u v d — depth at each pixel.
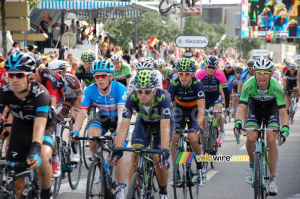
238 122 10.13
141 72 8.39
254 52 51.41
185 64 11.05
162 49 46.34
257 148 9.48
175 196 9.55
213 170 13.34
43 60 22.59
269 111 10.47
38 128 7.04
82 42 35.91
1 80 13.62
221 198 10.41
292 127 23.47
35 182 7.68
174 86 11.48
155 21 61.69
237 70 23.94
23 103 7.14
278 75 23.39
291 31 79.94
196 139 10.47
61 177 10.48
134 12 38.78
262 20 81.06
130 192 7.68
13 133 7.62
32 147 6.86
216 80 14.42
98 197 8.25
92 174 8.08
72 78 12.55
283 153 16.00
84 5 31.17
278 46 106.00
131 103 8.84
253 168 10.06
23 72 6.81
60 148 10.39
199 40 22.33
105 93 10.24
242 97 10.39
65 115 12.95
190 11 28.22
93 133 10.05
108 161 8.58
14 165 6.60
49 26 32.53
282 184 11.62
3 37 23.27
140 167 8.04
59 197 10.20
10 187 6.68
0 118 7.28
